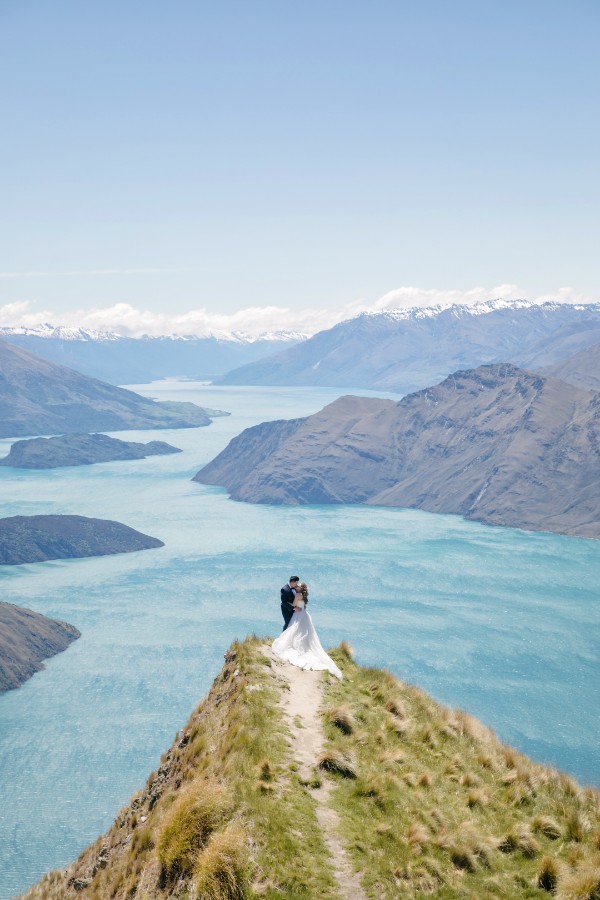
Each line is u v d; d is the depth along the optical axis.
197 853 20.00
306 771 23.36
